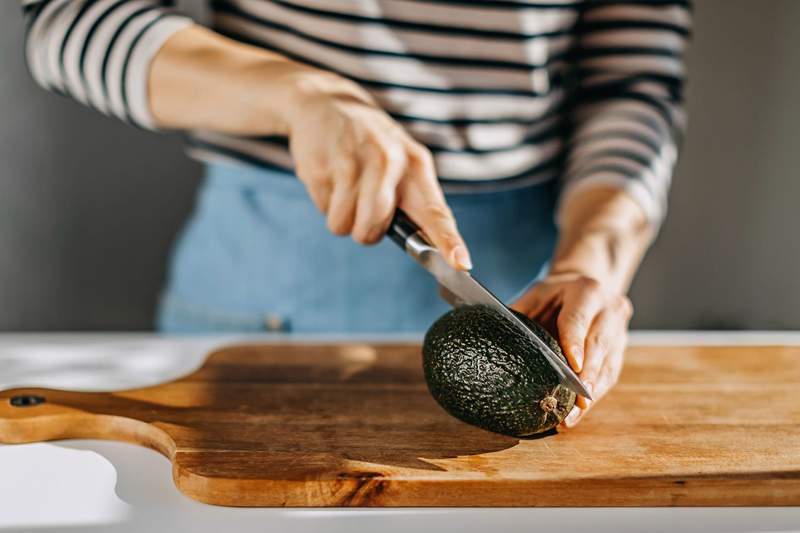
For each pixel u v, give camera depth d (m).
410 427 0.77
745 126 1.84
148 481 0.72
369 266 1.07
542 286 0.85
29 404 0.79
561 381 0.71
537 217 1.11
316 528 0.67
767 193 1.87
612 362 0.78
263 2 1.00
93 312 1.85
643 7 1.09
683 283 1.92
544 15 1.03
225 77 0.86
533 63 1.04
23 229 1.80
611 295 0.83
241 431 0.76
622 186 0.99
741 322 1.93
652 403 0.83
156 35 0.90
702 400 0.84
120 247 1.82
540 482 0.69
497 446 0.74
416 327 1.09
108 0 0.94
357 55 0.99
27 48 0.98
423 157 0.81
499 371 0.70
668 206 1.88
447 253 0.76
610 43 1.10
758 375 0.90
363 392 0.84
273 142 1.03
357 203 0.80
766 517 0.70
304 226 1.05
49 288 1.83
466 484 0.69
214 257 1.10
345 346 0.95
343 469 0.70
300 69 0.86
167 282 1.84
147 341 1.02
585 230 0.96
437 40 1.00
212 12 1.04
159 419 0.77
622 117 1.07
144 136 1.77
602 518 0.69
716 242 1.89
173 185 1.80
